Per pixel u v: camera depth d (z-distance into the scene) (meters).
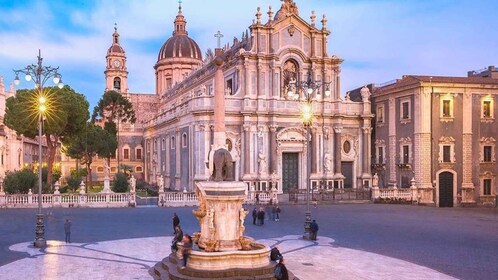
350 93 75.50
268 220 40.66
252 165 60.72
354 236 32.25
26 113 58.03
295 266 23.17
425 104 57.44
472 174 58.59
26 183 51.12
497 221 41.06
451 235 32.91
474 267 23.23
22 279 20.36
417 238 31.58
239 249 21.50
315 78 64.25
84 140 80.12
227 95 60.69
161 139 80.94
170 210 47.06
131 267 22.80
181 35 115.50
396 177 62.03
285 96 62.78
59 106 58.84
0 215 41.38
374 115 67.00
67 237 29.12
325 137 64.19
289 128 62.19
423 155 57.31
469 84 58.25
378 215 44.69
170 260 22.12
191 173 61.16
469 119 58.53
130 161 105.06
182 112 65.81
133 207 49.66
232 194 21.44
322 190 58.78
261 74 61.50
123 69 116.31
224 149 22.44
